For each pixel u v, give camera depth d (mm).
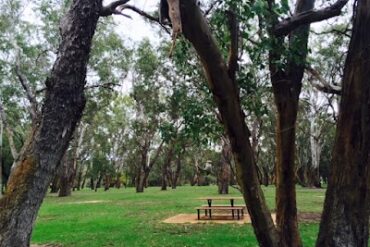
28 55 20531
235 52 4801
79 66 2957
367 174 4836
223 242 9609
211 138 7129
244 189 4996
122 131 46969
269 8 4602
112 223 13781
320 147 39438
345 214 4809
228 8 4809
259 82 7754
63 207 21391
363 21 4816
